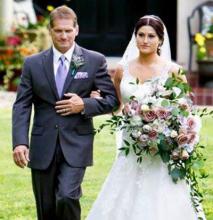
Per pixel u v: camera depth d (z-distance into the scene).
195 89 27.05
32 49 27.56
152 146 11.21
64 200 11.01
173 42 31.58
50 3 31.77
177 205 11.27
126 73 11.73
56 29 11.30
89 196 15.12
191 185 11.59
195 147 11.33
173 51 31.52
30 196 15.31
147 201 11.30
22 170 17.31
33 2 31.62
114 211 11.52
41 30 28.08
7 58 27.39
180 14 29.72
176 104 11.12
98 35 31.77
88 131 11.45
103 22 31.77
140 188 11.37
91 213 11.65
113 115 11.38
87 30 31.77
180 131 11.08
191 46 28.67
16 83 27.17
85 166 11.35
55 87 11.30
